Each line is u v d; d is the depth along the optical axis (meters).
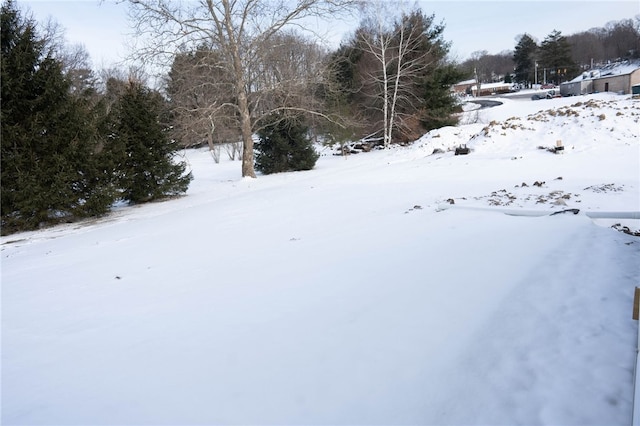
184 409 2.54
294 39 21.80
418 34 28.66
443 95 29.98
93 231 10.32
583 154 13.01
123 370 3.11
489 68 126.06
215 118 18.45
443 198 8.86
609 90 54.69
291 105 20.11
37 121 10.99
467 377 2.57
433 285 4.08
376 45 29.14
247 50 18.81
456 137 21.06
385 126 28.17
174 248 7.20
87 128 11.80
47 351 3.58
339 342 3.19
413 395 2.47
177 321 3.96
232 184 17.72
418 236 5.95
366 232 6.62
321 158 26.92
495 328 3.10
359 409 2.40
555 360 2.58
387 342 3.11
